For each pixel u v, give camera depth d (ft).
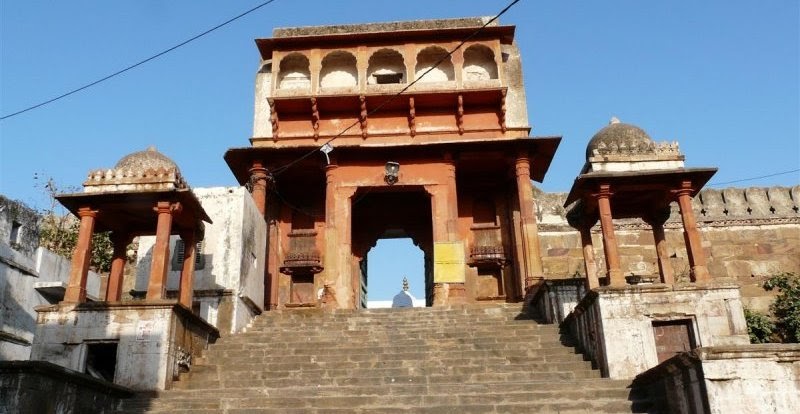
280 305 64.13
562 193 70.49
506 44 69.72
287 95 64.69
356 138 64.80
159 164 49.67
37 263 56.80
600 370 36.50
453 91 64.23
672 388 28.50
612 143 52.06
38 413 27.48
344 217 60.75
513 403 31.09
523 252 61.16
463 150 61.98
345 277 58.80
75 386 29.91
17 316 53.16
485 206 68.85
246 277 52.44
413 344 42.73
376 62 69.77
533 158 62.49
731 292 36.88
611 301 36.88
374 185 61.82
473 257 64.80
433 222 60.03
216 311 48.47
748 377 24.61
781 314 59.88
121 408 33.42
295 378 37.60
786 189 67.21
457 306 52.03
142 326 37.81
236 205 52.65
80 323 38.40
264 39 66.69
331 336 45.01
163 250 40.57
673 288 37.09
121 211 43.78
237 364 40.27
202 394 34.78
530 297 55.11
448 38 67.31
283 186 68.39
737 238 64.59
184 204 42.80
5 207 52.85
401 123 65.62
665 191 44.34
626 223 66.69
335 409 31.19
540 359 39.45
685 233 42.09
